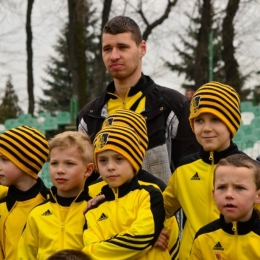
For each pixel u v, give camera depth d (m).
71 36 37.25
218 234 7.59
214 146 8.10
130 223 7.98
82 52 36.88
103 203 8.26
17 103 46.69
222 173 7.41
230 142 8.27
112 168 8.14
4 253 9.21
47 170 21.27
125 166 8.17
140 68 9.52
